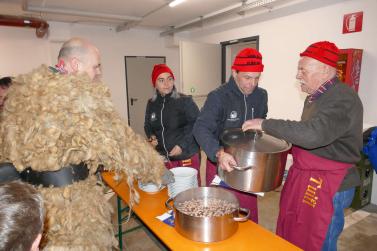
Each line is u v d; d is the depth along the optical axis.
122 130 0.91
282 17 3.93
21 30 4.98
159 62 6.54
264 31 4.26
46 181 0.83
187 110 2.42
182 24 5.68
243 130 1.43
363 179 2.91
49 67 0.99
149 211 1.39
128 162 0.92
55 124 0.78
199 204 1.26
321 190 1.40
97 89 0.90
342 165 1.38
